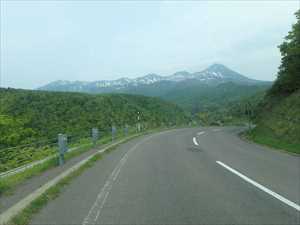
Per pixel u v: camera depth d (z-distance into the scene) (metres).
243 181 8.60
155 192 7.39
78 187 8.10
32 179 9.04
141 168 11.02
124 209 6.05
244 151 16.47
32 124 53.31
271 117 29.67
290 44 34.12
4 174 10.00
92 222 5.34
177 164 11.85
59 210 6.05
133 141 23.45
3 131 42.97
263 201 6.52
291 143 18.81
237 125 61.41
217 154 15.09
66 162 12.43
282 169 10.62
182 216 5.55
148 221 5.32
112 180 8.98
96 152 15.74
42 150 21.17
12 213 5.70
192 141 22.94
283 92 36.19
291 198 6.76
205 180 8.77
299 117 21.92
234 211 5.81
